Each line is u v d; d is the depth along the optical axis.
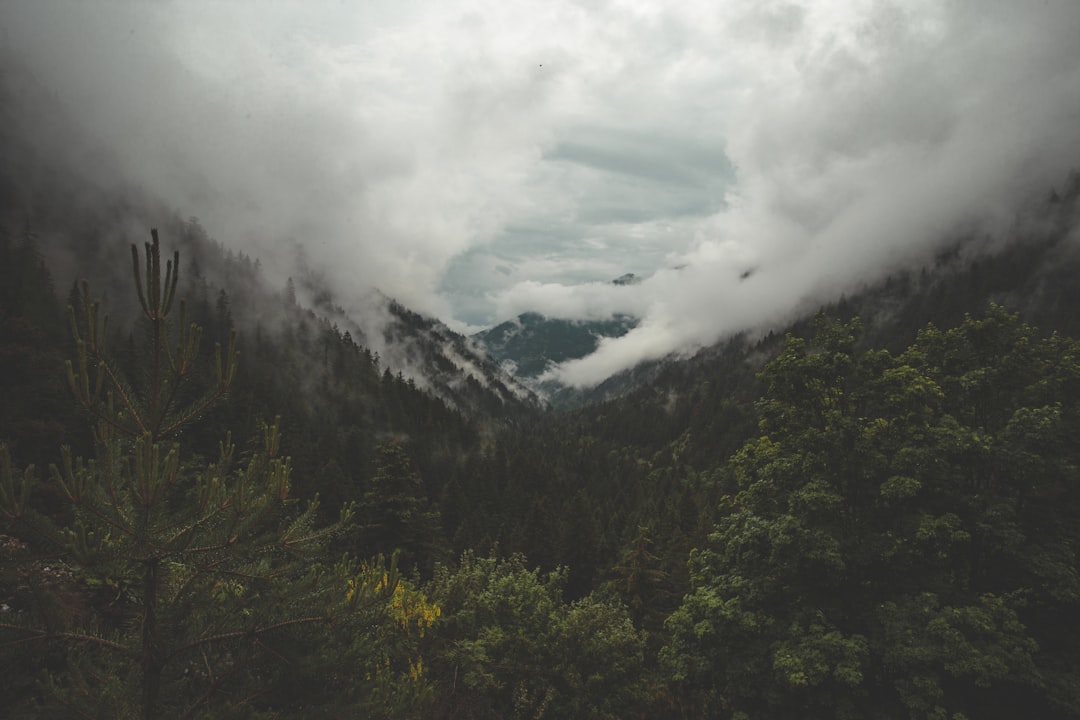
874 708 11.24
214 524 4.32
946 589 11.80
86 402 3.77
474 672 10.34
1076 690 10.10
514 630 11.96
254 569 4.79
